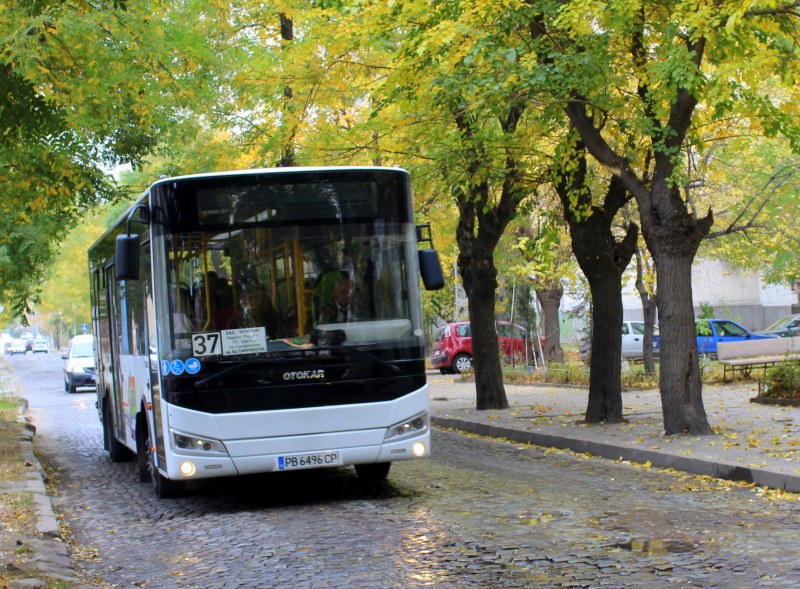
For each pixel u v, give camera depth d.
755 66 13.82
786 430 14.74
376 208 10.98
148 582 7.69
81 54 16.66
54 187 17.50
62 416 28.44
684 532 8.48
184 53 18.81
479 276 21.86
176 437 10.43
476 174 18.14
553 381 29.02
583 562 7.43
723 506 9.94
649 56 16.17
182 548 9.02
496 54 14.81
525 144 18.11
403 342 10.88
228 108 22.30
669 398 15.13
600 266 17.70
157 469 12.00
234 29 23.34
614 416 17.62
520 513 9.70
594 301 17.83
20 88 8.67
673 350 15.10
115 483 14.13
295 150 21.34
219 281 10.62
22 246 23.73
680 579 6.82
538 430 17.02
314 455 10.59
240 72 20.86
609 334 17.70
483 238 21.75
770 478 11.12
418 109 18.03
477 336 22.08
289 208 10.79
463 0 14.66
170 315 10.56
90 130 17.70
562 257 30.88
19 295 26.94
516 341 36.47
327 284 10.78
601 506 10.02
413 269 11.02
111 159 22.64
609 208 17.80
